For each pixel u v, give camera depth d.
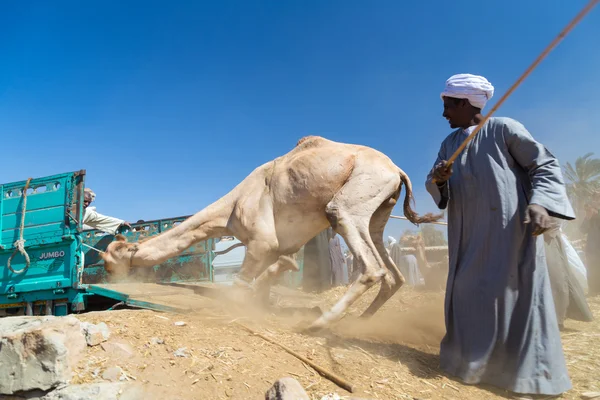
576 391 3.35
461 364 3.53
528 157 3.48
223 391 3.09
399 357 3.97
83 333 3.52
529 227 3.46
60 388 3.06
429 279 10.04
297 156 5.57
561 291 5.66
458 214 3.80
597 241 9.80
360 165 5.25
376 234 5.71
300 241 5.64
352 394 3.11
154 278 7.74
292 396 2.69
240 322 4.56
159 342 3.71
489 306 3.45
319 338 4.29
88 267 7.85
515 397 3.24
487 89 3.90
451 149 3.98
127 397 2.99
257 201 5.58
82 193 5.73
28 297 5.84
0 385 3.18
